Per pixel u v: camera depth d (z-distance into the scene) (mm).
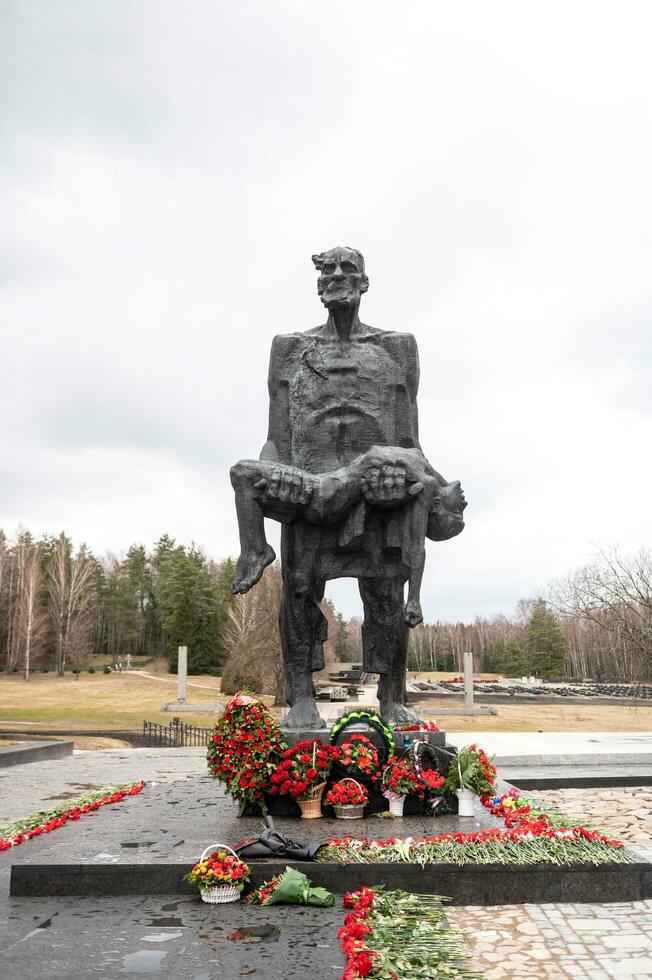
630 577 23953
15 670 68375
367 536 7980
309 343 8492
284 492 7629
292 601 7953
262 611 43844
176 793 7996
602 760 11328
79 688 53031
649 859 5832
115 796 7551
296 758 6379
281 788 6293
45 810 7199
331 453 8195
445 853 5074
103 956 3803
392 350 8453
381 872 4934
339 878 4934
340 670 68438
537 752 11609
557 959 3990
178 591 67562
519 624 99188
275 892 4648
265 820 5457
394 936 4043
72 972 3590
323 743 6711
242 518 7734
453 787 6422
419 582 7629
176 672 66000
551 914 4691
